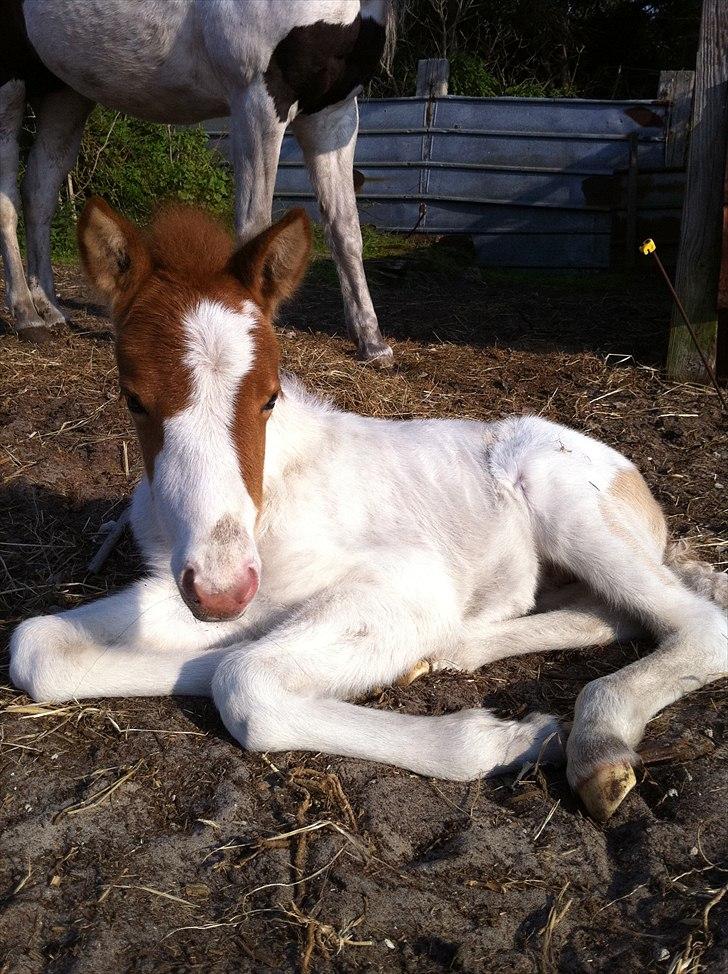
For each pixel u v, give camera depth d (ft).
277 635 3.01
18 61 6.59
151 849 2.50
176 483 2.64
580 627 3.49
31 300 6.72
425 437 3.69
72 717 3.00
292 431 3.40
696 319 6.08
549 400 5.86
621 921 2.34
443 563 3.43
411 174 11.87
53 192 6.98
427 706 3.13
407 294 9.12
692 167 5.91
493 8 17.65
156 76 6.14
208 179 10.62
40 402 5.51
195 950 2.22
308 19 5.47
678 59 17.93
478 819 2.64
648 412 5.75
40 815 2.61
